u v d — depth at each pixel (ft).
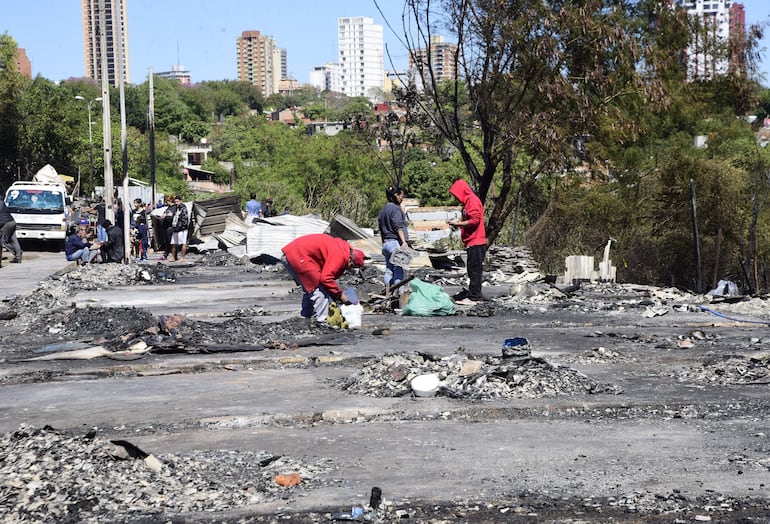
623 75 89.15
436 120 91.86
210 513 17.83
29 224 116.78
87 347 38.86
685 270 106.83
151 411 27.12
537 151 85.40
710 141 113.70
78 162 293.02
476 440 23.36
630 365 34.14
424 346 37.96
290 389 30.12
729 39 107.55
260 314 50.85
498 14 82.23
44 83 271.08
